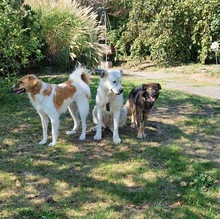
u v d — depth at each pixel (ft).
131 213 6.98
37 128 12.10
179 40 32.55
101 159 9.62
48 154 9.90
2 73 16.28
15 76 16.38
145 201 7.44
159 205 7.27
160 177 8.59
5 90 15.07
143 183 8.27
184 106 15.83
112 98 10.59
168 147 10.55
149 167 9.14
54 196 7.59
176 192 7.85
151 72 30.09
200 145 10.91
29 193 7.71
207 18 31.58
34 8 27.32
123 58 35.83
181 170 8.97
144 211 7.06
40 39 25.13
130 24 34.32
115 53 35.50
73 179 8.40
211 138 11.58
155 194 7.70
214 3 31.12
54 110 10.29
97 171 8.85
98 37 31.12
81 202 7.34
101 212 6.92
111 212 6.94
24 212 6.88
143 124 11.44
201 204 7.35
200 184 8.18
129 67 32.99
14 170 8.81
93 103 15.80
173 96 17.84
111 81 10.21
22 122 12.75
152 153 10.09
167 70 30.12
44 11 27.48
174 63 32.86
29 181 8.27
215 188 8.04
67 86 10.74
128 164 9.30
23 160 9.42
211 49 31.32
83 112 11.08
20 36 16.78
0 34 14.94
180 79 25.21
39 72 26.30
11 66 16.55
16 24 16.55
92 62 28.12
